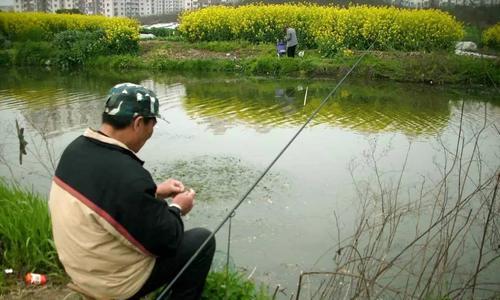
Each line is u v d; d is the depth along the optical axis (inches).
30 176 276.1
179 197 105.5
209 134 389.7
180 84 674.2
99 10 2797.7
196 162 315.3
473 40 932.6
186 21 959.6
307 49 889.5
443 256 139.8
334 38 818.8
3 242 157.9
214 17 944.9
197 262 105.3
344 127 423.2
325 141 372.8
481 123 440.8
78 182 91.5
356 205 244.4
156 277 100.1
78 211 90.5
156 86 654.5
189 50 909.8
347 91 624.4
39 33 1039.6
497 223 185.6
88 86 647.8
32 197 190.9
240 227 221.5
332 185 274.1
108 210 89.8
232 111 486.6
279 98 566.3
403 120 454.6
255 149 347.9
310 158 326.6
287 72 759.1
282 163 315.3
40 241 157.0
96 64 877.2
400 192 259.6
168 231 92.9
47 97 553.6
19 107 491.5
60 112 466.9
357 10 831.1
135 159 95.8
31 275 142.9
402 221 219.8
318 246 202.4
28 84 665.0
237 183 276.8
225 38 952.3
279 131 404.5
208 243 106.6
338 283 146.3
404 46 818.8
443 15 807.1
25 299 135.6
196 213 235.8
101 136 95.0
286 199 253.3
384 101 558.3
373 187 269.0
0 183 204.2
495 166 299.6
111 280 93.7
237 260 190.7
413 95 603.5
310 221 227.0
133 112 95.3
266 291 153.8
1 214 164.1
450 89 653.3
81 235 90.8
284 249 199.9
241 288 128.5
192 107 505.7
